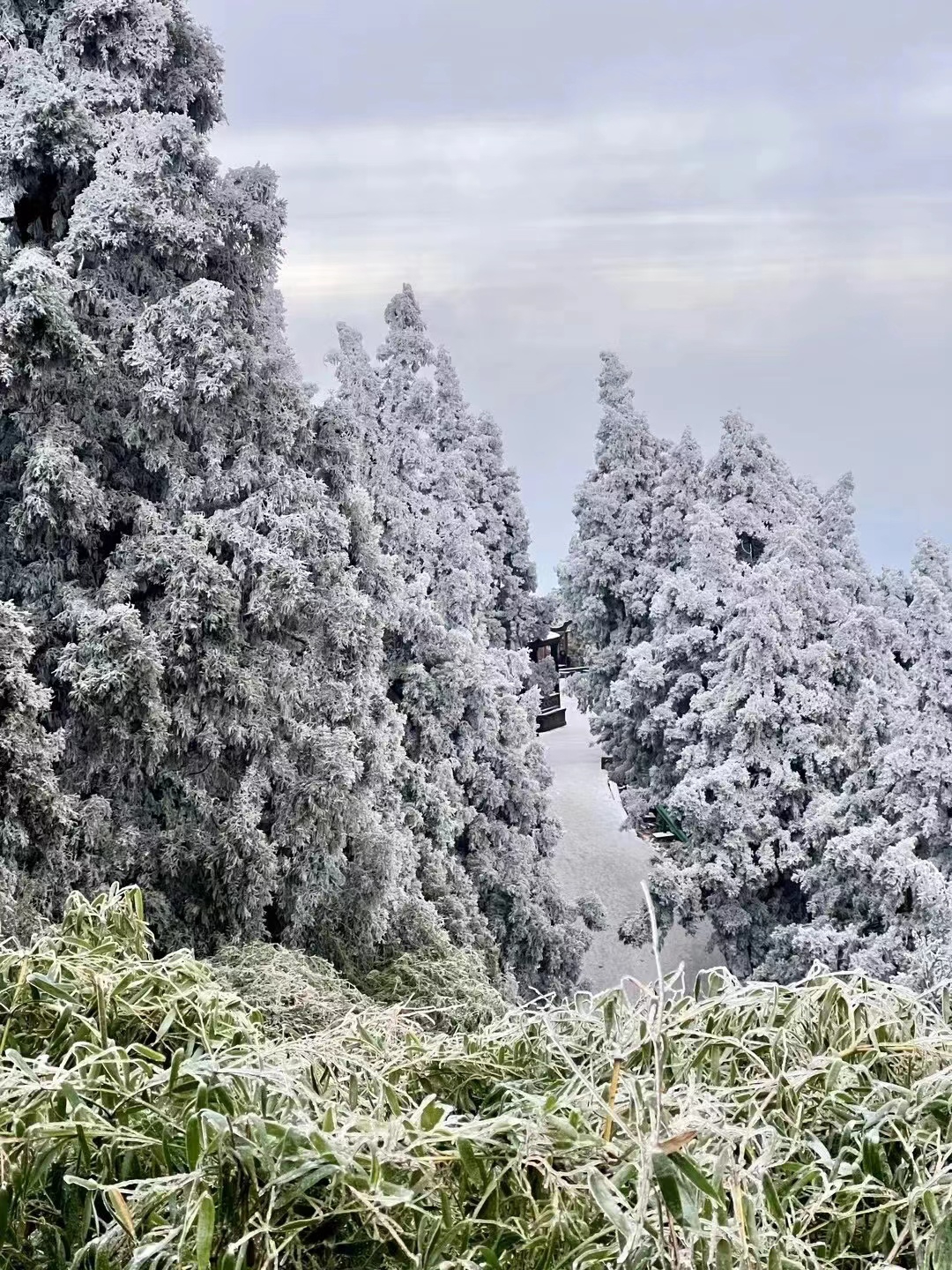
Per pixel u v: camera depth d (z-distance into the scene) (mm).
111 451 13234
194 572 12164
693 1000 1975
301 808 12531
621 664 26250
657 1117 1417
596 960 23266
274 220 14492
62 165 13039
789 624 19766
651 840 24875
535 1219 1425
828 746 18891
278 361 14922
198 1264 1321
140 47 13633
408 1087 1858
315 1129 1445
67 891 10516
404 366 25234
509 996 16125
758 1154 1579
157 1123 1604
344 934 13391
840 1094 1704
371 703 14609
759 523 24859
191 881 11922
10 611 10219
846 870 16688
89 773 11742
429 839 16547
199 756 12547
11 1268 1509
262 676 12688
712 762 19922
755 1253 1334
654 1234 1338
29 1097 1652
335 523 13570
